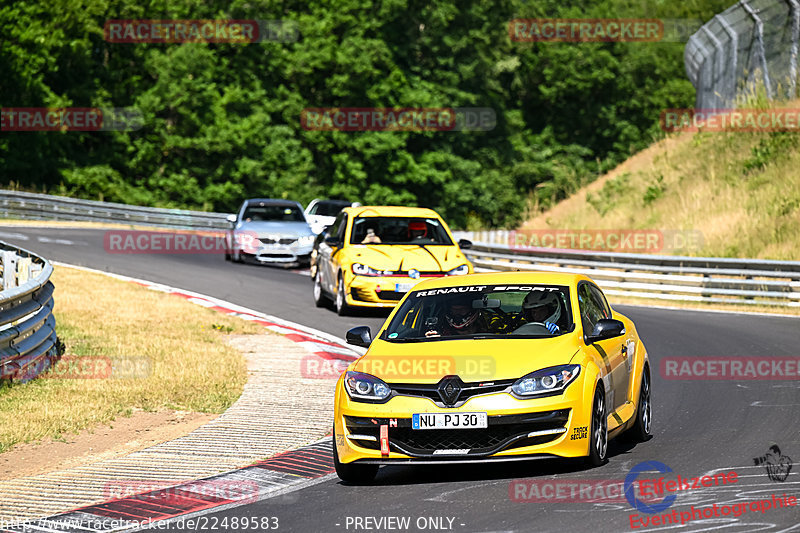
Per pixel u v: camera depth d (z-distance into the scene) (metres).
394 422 29.59
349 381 30.94
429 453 29.42
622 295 86.88
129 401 44.78
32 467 34.88
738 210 112.69
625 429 34.44
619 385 33.47
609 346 33.34
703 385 47.03
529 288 34.38
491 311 33.91
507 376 29.64
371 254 69.06
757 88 135.12
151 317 68.31
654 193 131.38
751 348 57.81
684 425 38.19
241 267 102.81
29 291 46.25
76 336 59.56
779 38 133.75
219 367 52.25
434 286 35.66
